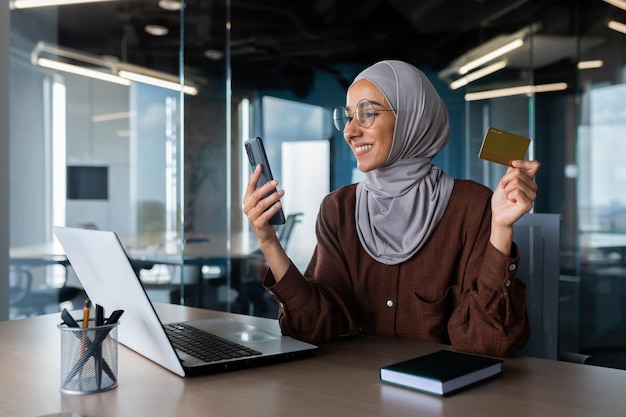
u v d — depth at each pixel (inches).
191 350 38.3
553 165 165.0
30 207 251.0
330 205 54.8
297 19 260.2
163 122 294.5
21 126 254.5
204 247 197.3
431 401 29.9
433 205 49.3
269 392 31.4
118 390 32.0
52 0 270.7
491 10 179.6
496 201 39.7
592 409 28.6
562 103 165.9
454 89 240.1
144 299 33.3
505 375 34.8
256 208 42.0
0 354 40.9
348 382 33.4
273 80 260.2
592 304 158.7
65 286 221.9
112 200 287.6
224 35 197.6
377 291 50.6
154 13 289.7
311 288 45.2
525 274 53.3
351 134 50.6
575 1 163.5
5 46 118.4
